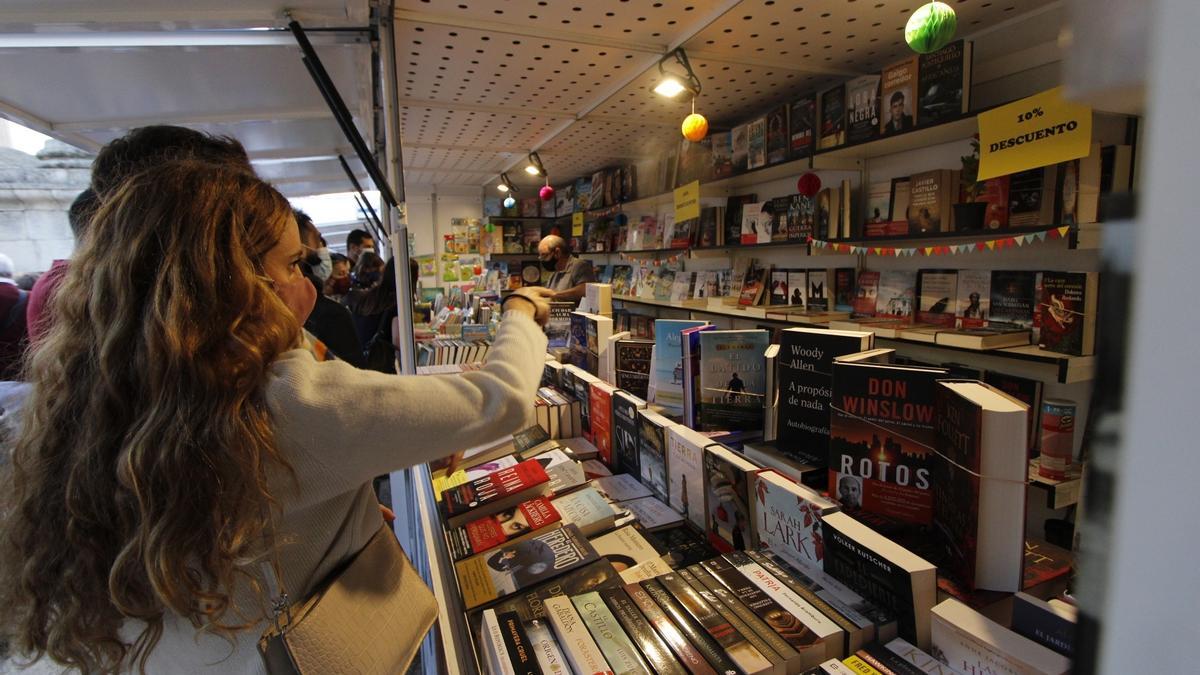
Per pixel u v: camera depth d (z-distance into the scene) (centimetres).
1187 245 15
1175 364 16
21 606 64
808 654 69
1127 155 147
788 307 264
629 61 211
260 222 69
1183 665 16
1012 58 195
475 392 69
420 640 81
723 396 127
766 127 257
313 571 71
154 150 82
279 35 128
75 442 60
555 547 97
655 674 67
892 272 226
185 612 59
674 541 107
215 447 57
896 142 208
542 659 71
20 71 133
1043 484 154
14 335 226
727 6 167
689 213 299
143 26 115
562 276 392
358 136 133
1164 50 15
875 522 89
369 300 301
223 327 60
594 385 154
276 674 65
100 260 62
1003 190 176
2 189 439
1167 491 16
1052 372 181
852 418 91
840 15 175
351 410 62
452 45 194
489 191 616
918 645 70
